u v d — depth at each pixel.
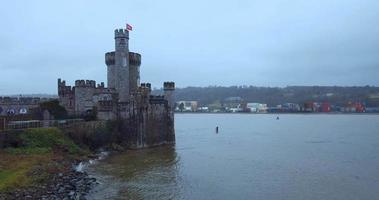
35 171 57.62
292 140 134.75
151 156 87.62
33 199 46.72
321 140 134.88
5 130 71.00
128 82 109.88
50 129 77.94
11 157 64.44
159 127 108.19
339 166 79.00
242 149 106.12
